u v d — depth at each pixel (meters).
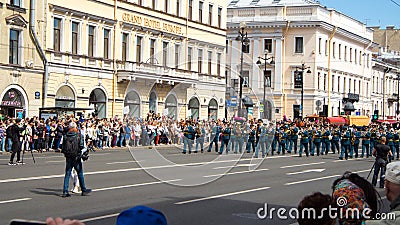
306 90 73.88
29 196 14.16
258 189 16.98
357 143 34.91
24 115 36.72
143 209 3.18
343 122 61.66
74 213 11.93
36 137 31.33
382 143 18.64
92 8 42.03
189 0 51.06
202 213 12.44
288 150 38.12
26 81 36.94
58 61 39.25
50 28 38.75
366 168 26.39
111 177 18.95
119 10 44.28
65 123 32.03
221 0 55.53
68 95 40.25
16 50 36.59
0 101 35.06
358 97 86.38
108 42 43.72
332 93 78.62
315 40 73.56
